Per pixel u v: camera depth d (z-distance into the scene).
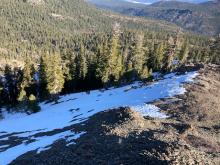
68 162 34.62
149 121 45.19
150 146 33.28
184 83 67.56
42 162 36.81
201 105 54.41
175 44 108.12
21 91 79.56
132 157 31.45
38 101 85.56
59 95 89.38
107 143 36.84
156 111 51.88
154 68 109.12
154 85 71.19
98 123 45.88
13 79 90.75
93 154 34.88
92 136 40.84
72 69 94.44
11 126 66.00
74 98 80.81
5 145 51.88
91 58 97.44
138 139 36.38
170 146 32.31
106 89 86.44
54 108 74.75
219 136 42.69
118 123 42.97
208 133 43.12
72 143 40.69
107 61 89.44
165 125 44.41
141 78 88.44
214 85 68.94
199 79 70.69
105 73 89.25
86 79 95.94
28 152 42.97
